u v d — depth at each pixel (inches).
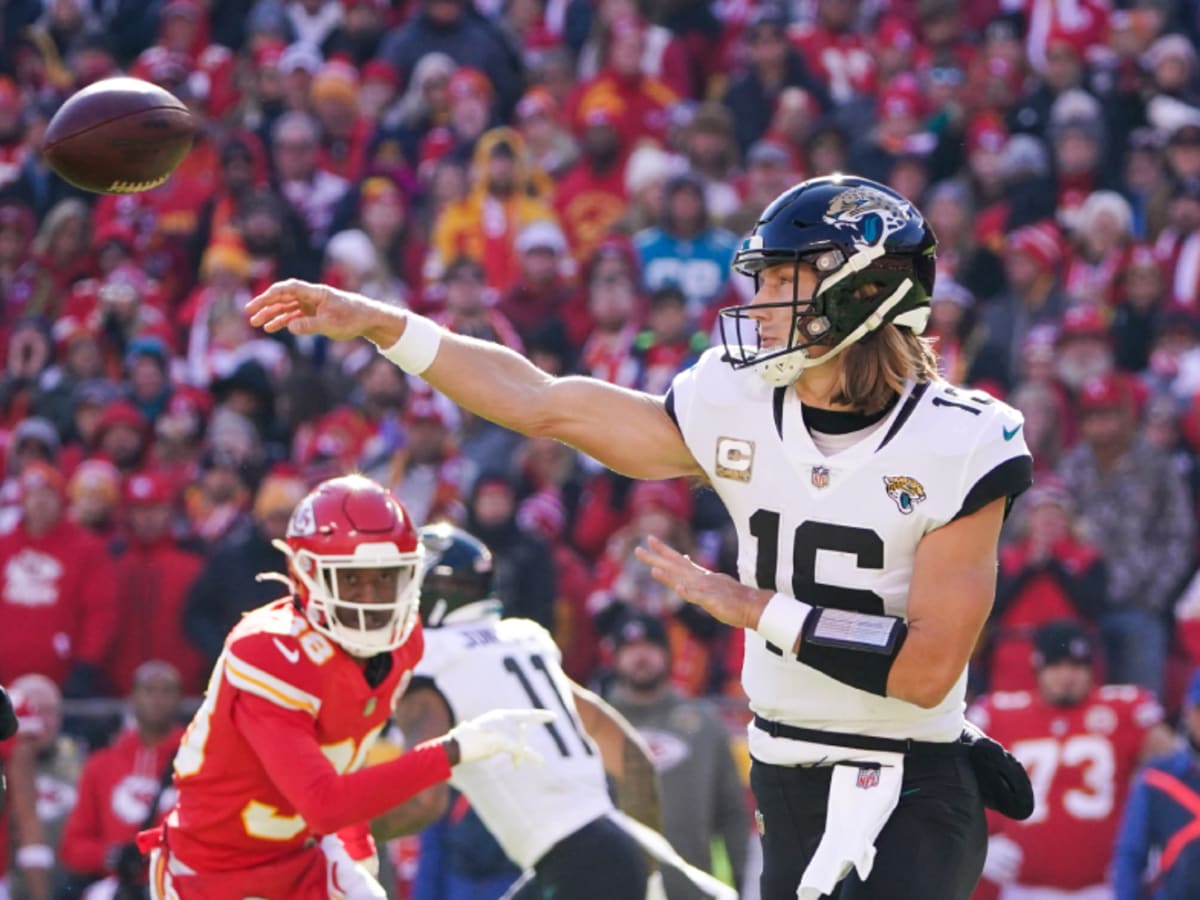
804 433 508.7
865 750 519.2
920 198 1549.0
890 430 503.5
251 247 1502.2
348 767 571.8
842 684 515.8
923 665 492.4
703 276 1416.1
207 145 1651.1
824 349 503.8
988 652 1129.4
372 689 561.6
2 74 1827.0
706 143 1526.8
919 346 520.7
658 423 529.7
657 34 1712.6
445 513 1220.5
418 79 1643.7
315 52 1796.3
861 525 505.0
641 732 928.9
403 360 529.0
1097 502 1218.0
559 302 1413.6
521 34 1807.3
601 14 1732.3
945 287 1359.5
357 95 1672.0
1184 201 1482.5
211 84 1743.4
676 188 1423.5
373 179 1560.0
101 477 1242.0
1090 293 1423.5
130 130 542.0
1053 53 1610.5
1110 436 1221.1
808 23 1797.5
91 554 1191.6
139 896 816.9
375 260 1497.3
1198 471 1282.0
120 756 1018.1
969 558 499.8
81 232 1517.0
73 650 1182.3
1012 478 499.2
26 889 1013.8
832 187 510.9
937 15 1737.2
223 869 566.9
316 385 1353.3
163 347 1379.2
